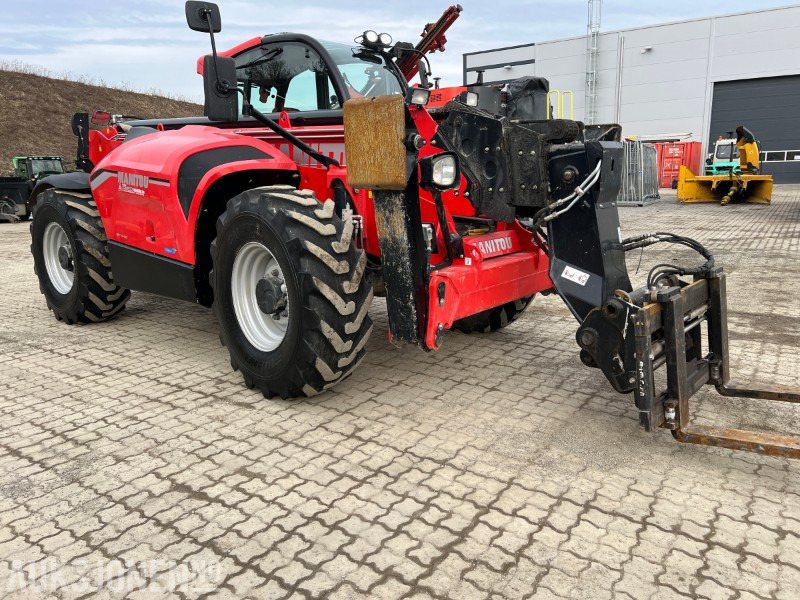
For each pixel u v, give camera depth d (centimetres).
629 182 1750
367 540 212
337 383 328
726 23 2695
